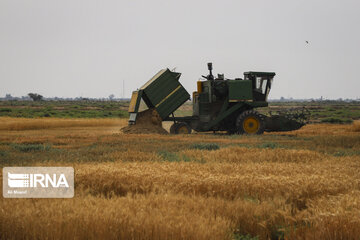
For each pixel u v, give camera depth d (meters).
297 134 46.56
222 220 10.05
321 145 31.92
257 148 27.30
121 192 13.88
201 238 8.75
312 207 11.29
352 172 17.03
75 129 54.91
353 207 10.66
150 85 45.66
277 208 11.51
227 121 47.88
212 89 46.69
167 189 13.49
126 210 10.02
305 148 29.48
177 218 9.49
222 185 13.52
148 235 8.84
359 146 31.64
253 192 13.16
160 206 10.80
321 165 19.17
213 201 11.72
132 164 18.02
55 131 50.09
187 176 14.74
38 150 27.59
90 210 9.91
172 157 24.00
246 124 45.81
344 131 51.75
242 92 46.22
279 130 47.00
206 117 47.38
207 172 15.76
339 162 20.72
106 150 27.67
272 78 48.31
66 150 27.97
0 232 9.21
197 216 9.99
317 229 9.55
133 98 47.03
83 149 28.61
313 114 124.31
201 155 24.41
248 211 11.01
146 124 45.66
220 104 47.50
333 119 90.81
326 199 11.75
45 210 10.07
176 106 46.56
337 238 9.25
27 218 9.53
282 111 49.06
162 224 9.03
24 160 22.50
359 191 12.66
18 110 132.62
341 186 13.61
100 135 40.91
